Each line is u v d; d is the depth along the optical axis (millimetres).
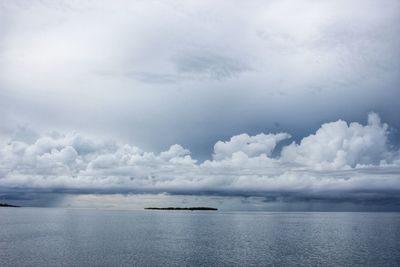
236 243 101688
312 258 74188
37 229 143625
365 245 95938
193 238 116562
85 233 128250
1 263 65750
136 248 88000
